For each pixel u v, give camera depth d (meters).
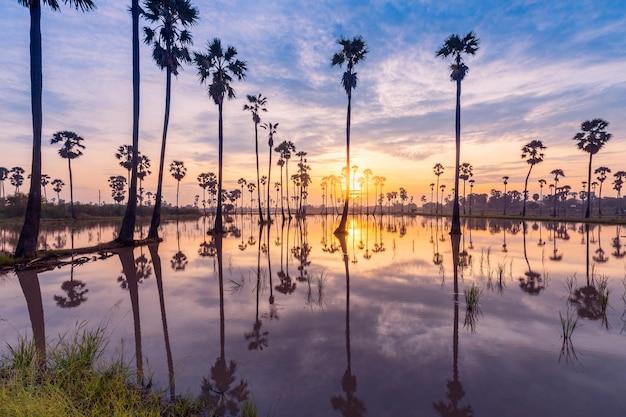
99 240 21.27
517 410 3.22
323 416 3.14
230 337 5.22
